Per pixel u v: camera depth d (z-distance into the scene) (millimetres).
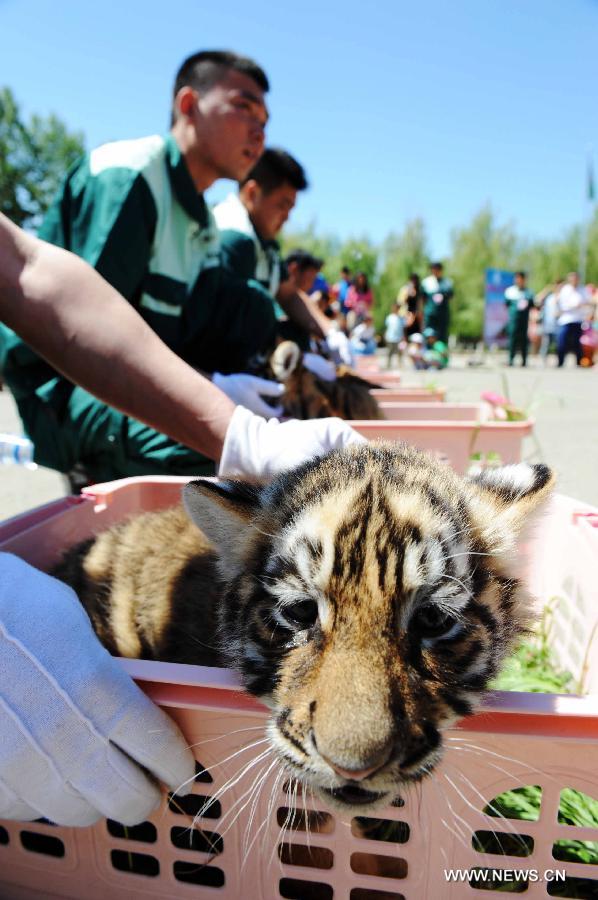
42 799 451
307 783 460
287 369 1393
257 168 1930
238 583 574
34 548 731
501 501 583
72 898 544
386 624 465
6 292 704
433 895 475
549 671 811
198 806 573
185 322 1288
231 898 505
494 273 9578
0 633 430
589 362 6879
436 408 1531
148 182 1124
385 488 517
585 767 426
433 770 454
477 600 511
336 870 487
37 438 1115
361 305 7008
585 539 730
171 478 942
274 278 2072
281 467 645
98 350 681
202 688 453
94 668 437
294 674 483
